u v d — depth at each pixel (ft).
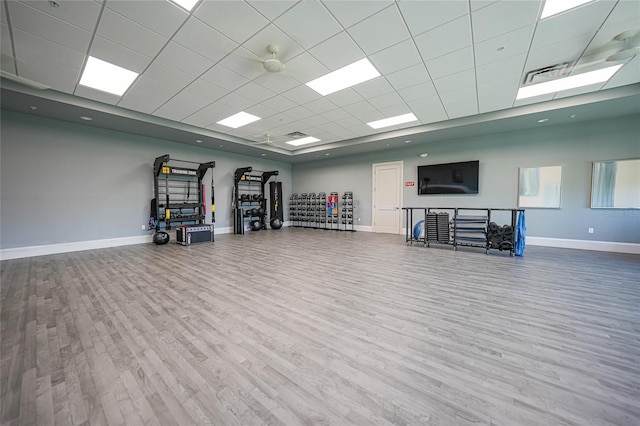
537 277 11.55
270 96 14.30
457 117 17.95
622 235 16.63
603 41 9.46
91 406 4.37
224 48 9.95
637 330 6.85
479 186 21.54
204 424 4.00
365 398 4.52
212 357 5.78
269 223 33.19
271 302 8.91
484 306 8.48
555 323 7.28
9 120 15.46
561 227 18.45
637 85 12.97
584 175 17.58
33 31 8.84
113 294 9.66
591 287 10.19
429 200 24.41
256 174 31.73
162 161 19.94
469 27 8.81
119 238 20.22
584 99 14.20
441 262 14.53
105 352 5.97
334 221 31.68
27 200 16.16
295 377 5.09
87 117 16.46
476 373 5.19
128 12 8.01
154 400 4.50
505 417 4.10
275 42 9.62
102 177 19.25
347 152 28.55
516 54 10.38
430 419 4.06
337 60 10.80
